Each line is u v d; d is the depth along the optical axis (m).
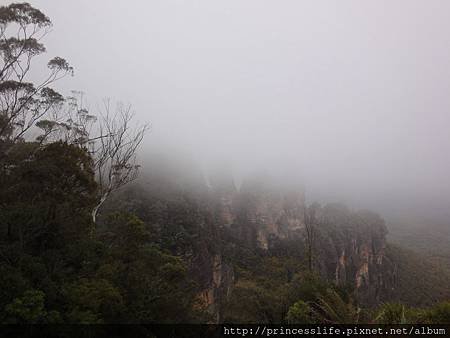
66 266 13.57
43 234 14.22
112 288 11.24
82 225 16.36
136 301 11.82
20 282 10.20
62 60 23.41
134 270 13.49
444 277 90.56
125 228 15.52
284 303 15.23
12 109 20.50
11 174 16.06
